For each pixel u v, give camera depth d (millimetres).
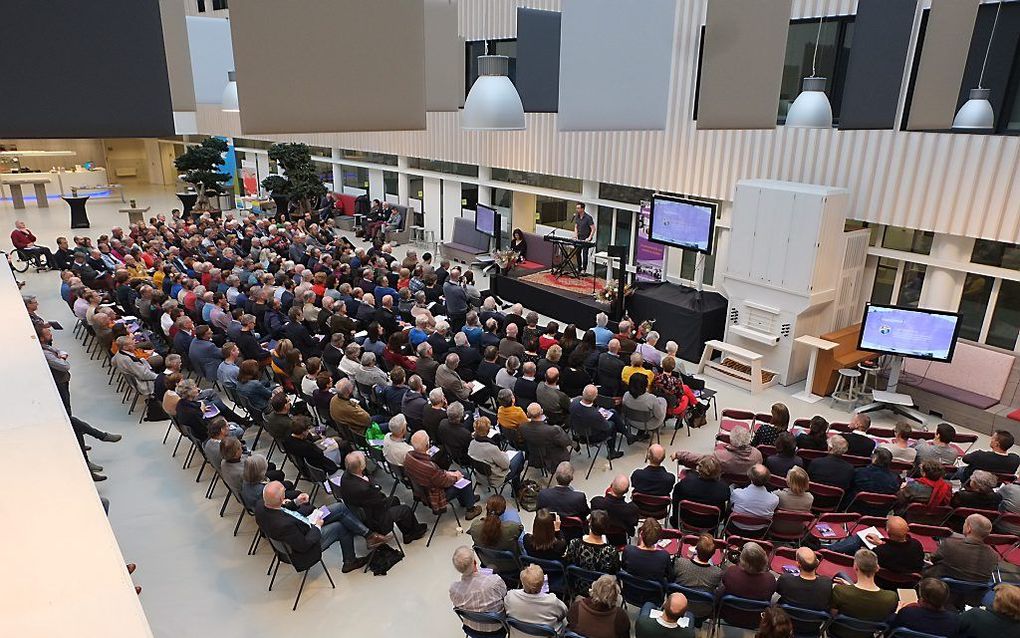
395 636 5051
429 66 5344
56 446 2475
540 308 12953
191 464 7336
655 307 11094
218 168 23875
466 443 6262
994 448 6047
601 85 3725
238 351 7918
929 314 8000
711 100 3926
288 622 5164
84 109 1812
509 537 4867
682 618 3996
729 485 5641
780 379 9844
